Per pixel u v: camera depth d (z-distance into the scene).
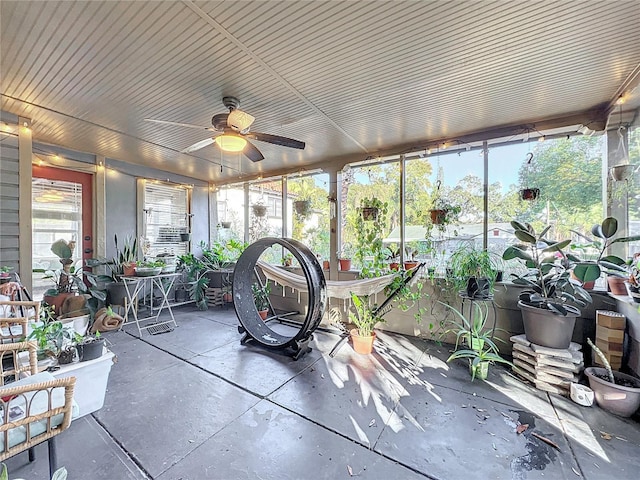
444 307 3.47
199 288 5.01
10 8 1.53
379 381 2.56
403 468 1.61
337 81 2.29
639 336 2.15
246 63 2.05
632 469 1.60
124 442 1.80
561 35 1.75
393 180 4.06
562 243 2.41
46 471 1.58
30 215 3.11
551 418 2.03
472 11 1.56
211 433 1.89
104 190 4.32
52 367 1.94
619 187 2.56
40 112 2.88
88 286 4.09
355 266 4.30
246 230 5.65
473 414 2.08
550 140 3.16
